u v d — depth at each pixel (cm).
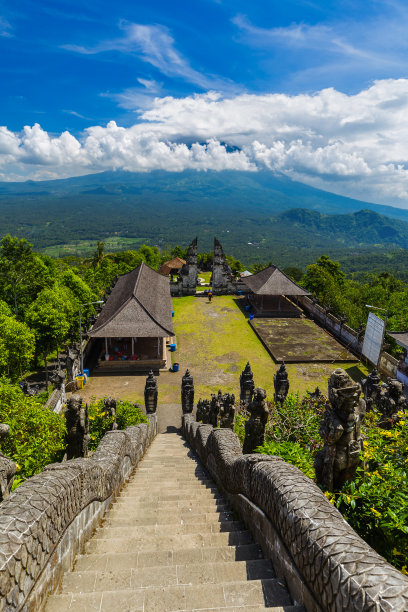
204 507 783
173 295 6400
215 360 3888
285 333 4575
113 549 589
